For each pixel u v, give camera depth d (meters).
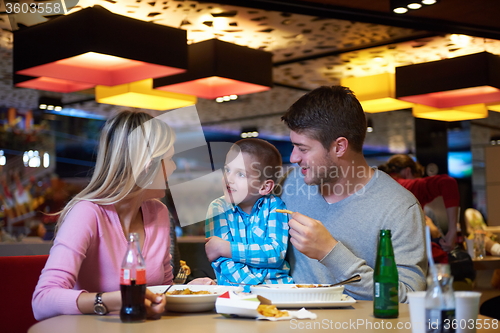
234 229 1.69
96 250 1.36
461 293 0.98
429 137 7.37
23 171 8.80
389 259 1.14
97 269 1.36
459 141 8.30
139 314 1.09
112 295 1.14
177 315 1.19
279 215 1.69
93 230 1.34
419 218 1.61
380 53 5.57
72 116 9.35
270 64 4.66
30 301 1.76
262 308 1.14
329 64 6.05
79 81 3.97
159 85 4.66
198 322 1.09
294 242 1.41
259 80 4.54
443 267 0.92
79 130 9.45
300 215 1.42
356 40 5.12
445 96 5.26
